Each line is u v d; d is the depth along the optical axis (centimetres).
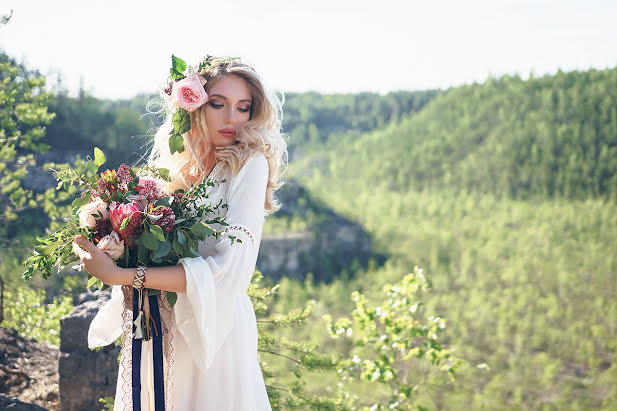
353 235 9294
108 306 193
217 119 182
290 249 8512
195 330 164
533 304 6569
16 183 684
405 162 13700
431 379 629
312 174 14675
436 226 10312
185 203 162
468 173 12438
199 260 159
